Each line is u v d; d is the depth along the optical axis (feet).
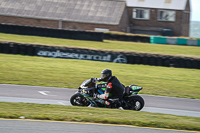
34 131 63.31
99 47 293.23
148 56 237.04
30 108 85.05
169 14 532.73
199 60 237.86
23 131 62.85
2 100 103.55
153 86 159.63
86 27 475.72
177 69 229.86
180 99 132.87
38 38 316.40
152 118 83.87
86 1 508.94
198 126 77.36
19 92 119.96
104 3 506.07
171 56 242.78
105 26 471.62
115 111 90.22
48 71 179.32
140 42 380.58
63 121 72.84
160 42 379.76
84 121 74.28
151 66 233.76
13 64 192.34
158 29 535.19
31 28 334.24
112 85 99.04
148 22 539.29
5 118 71.51
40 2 501.97
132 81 169.37
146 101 122.01
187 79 190.80
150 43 378.53
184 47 358.64
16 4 492.95
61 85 144.05
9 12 477.36
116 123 74.95
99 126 70.74
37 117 73.51
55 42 297.74
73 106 93.71
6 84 135.54
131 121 76.33
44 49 234.79
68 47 240.32
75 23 476.54
